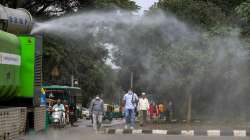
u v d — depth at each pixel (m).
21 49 17.70
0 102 17.89
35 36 18.02
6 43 16.05
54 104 33.34
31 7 39.34
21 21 18.11
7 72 16.12
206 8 42.91
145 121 34.78
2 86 15.77
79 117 52.78
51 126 29.22
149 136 23.02
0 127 14.71
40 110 19.52
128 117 28.80
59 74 41.34
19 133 16.89
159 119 44.50
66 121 34.47
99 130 27.27
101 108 28.42
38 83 18.53
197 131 25.17
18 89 17.69
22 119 17.23
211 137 22.92
